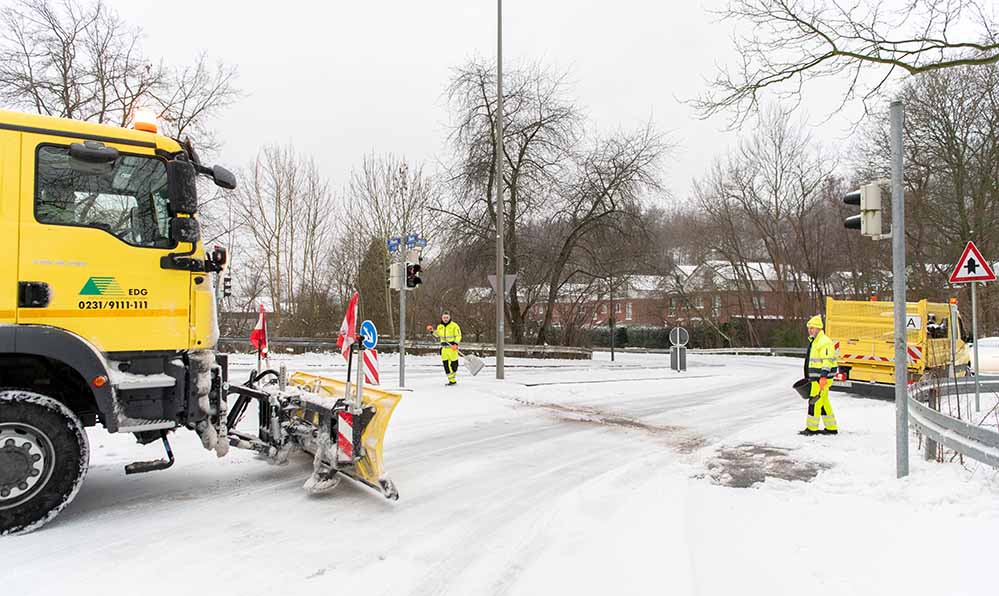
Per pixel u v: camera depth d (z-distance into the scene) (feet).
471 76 88.33
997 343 64.39
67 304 14.94
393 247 48.29
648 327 165.58
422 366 70.23
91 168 15.43
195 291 16.74
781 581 12.14
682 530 15.56
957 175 88.17
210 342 17.10
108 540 14.24
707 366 92.38
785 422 34.73
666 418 36.52
